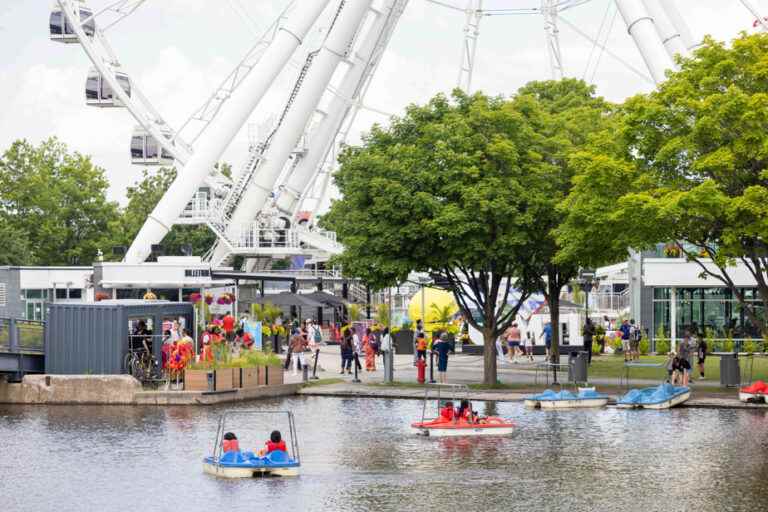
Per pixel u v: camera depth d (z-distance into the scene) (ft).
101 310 196.85
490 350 205.16
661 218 181.57
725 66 188.34
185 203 336.70
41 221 487.20
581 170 199.11
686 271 282.77
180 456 133.49
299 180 371.56
